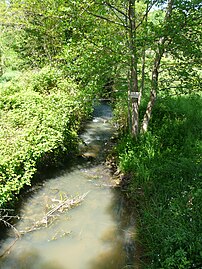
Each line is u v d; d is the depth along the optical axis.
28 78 10.99
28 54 15.73
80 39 7.79
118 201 6.67
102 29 7.71
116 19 7.93
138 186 6.70
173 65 8.14
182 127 8.68
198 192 5.24
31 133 7.19
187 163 6.42
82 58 7.66
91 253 5.18
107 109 14.25
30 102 8.49
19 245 5.32
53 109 8.54
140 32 7.08
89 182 7.47
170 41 7.20
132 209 6.26
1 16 13.41
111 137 10.37
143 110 9.89
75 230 5.76
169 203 5.46
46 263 4.96
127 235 5.54
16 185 5.97
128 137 8.43
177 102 10.32
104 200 6.72
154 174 6.66
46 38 14.12
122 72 8.64
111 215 6.21
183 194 5.55
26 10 12.00
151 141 7.75
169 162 6.64
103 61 7.36
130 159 7.47
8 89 9.60
